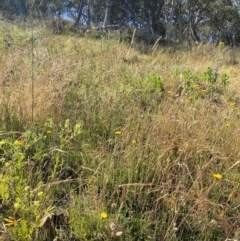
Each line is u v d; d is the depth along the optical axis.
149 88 4.18
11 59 4.05
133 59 6.71
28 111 2.80
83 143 2.57
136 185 2.18
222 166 2.56
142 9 25.03
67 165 2.36
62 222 1.92
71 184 2.25
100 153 2.40
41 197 1.81
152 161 2.39
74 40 7.68
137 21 26.48
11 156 2.16
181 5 25.58
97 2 24.38
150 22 24.23
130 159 2.37
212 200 2.20
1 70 3.69
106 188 2.17
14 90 3.11
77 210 1.91
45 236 1.77
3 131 2.48
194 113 3.31
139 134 2.73
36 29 7.06
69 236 1.84
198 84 4.65
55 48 5.86
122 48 6.78
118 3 24.22
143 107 3.58
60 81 3.51
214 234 2.00
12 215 1.85
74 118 2.93
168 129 2.84
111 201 2.08
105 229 1.84
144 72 5.05
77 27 14.68
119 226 1.87
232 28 28.33
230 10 26.44
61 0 22.58
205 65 6.70
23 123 2.70
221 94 4.66
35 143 2.43
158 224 1.99
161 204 2.12
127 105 3.41
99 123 2.96
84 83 3.90
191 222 2.03
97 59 5.46
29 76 3.52
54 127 2.69
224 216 2.04
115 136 2.79
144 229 1.92
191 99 3.91
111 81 4.15
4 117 2.72
